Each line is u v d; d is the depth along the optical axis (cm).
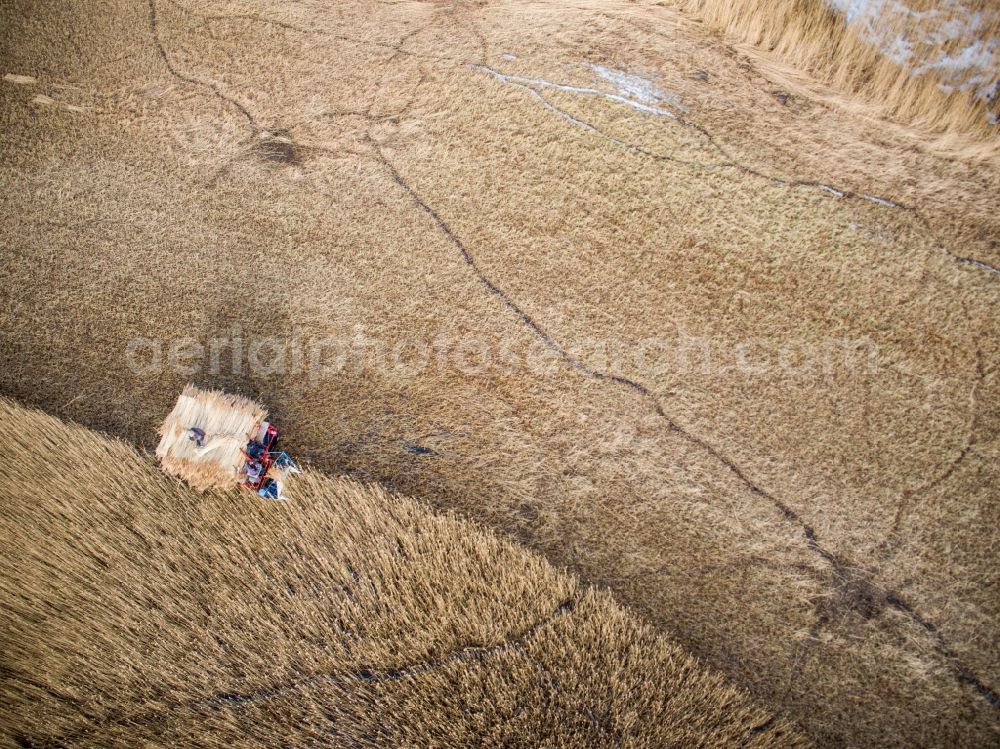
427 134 4022
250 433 3098
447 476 3200
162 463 3119
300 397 3397
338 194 3888
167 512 3159
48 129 4141
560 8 4384
